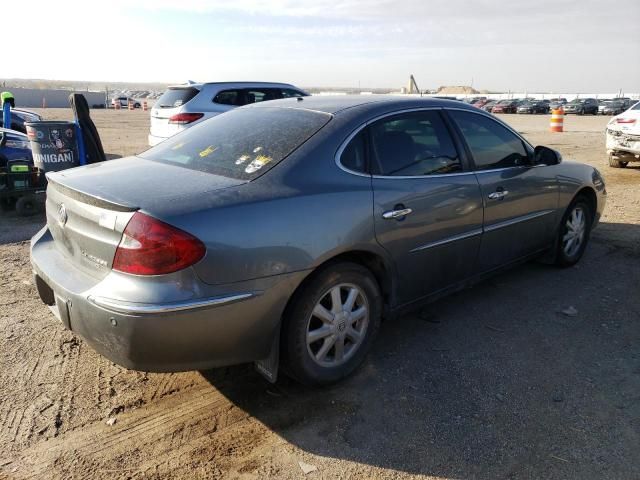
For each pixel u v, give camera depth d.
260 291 2.69
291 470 2.55
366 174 3.24
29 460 2.58
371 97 3.84
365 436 2.79
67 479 2.46
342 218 2.98
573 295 4.61
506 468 2.56
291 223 2.78
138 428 2.83
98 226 2.63
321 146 3.11
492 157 4.16
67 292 2.69
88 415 2.93
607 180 10.23
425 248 3.55
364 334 3.31
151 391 3.18
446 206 3.63
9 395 3.09
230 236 2.58
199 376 3.35
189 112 10.09
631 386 3.24
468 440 2.75
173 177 2.98
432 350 3.66
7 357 3.50
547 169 4.65
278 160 3.02
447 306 4.38
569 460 2.61
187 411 2.99
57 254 3.09
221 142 3.41
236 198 2.70
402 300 3.56
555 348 3.70
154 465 2.57
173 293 2.45
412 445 2.72
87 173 3.16
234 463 2.59
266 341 2.82
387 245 3.27
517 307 4.36
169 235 2.45
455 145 3.87
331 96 3.98
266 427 2.86
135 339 2.47
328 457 2.64
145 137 18.78
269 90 11.06
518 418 2.93
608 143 11.56
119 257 2.51
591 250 5.84
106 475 2.50
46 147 7.46
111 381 3.26
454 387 3.22
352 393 3.17
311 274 2.95
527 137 19.56
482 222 3.97
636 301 4.49
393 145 3.45
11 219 7.34
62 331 3.89
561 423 2.88
